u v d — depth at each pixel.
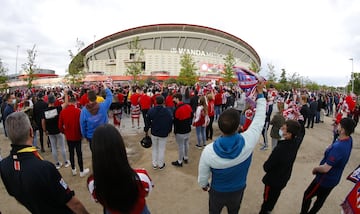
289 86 46.47
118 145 1.59
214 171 2.50
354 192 2.77
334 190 5.14
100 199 1.64
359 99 23.86
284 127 3.34
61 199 1.95
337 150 3.26
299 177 5.74
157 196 4.65
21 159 1.86
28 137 1.95
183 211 4.14
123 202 1.61
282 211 4.23
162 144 5.91
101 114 5.01
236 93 18.62
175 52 95.44
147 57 93.62
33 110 7.30
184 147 6.39
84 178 5.41
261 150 7.88
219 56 105.06
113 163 1.54
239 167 2.47
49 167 1.89
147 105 10.61
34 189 1.82
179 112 5.95
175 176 5.57
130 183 1.63
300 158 7.25
